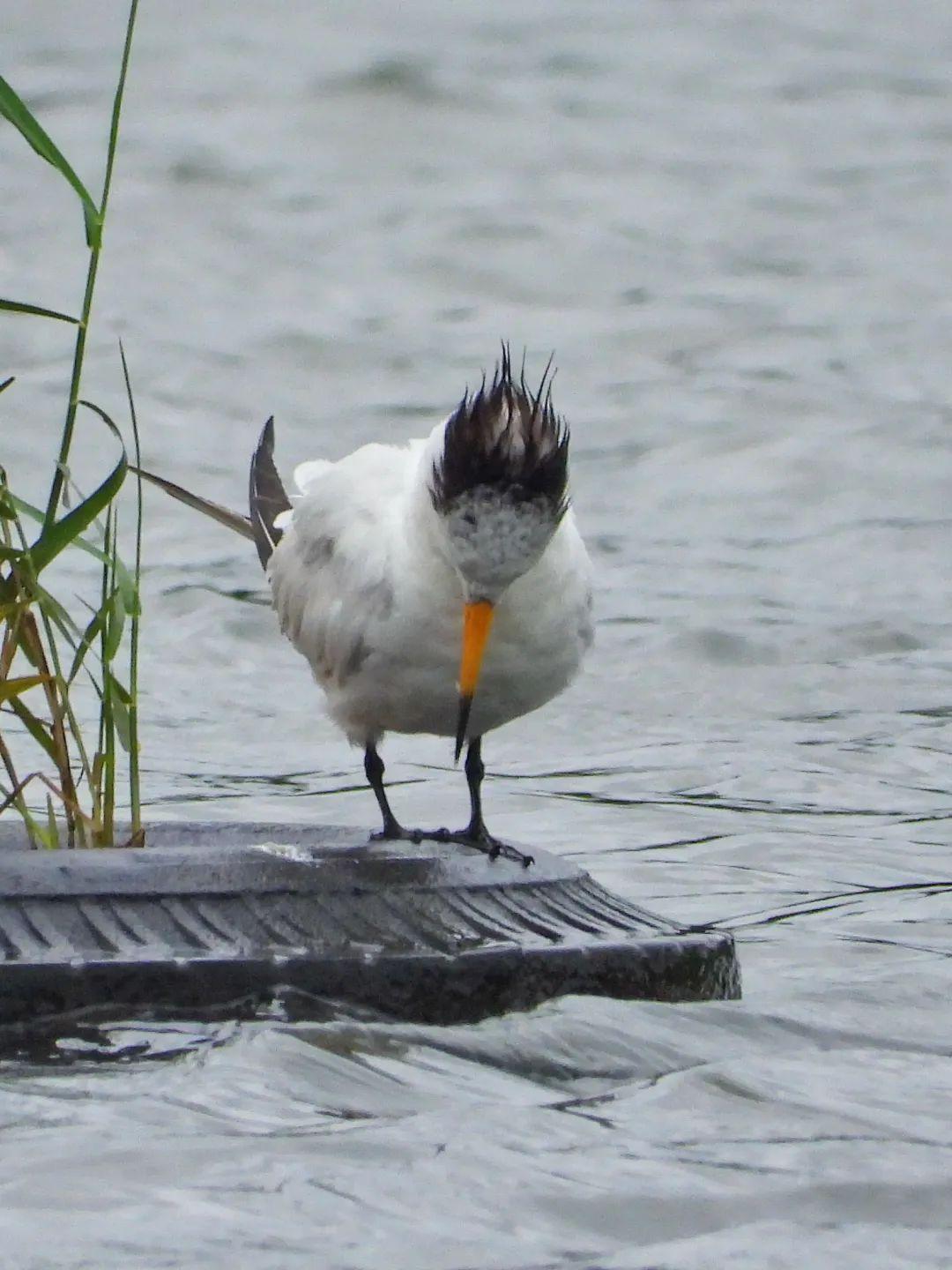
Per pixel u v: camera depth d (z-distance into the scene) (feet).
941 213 127.95
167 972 26.61
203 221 120.47
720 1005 28.53
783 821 41.06
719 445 81.61
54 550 29.17
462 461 27.96
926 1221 20.72
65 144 133.80
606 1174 21.77
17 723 47.26
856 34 183.62
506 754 46.96
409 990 27.22
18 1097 23.88
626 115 149.38
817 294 109.09
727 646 56.49
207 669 54.54
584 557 30.48
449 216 121.39
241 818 40.45
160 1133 22.66
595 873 37.22
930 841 39.68
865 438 82.12
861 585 63.57
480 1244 19.94
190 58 159.63
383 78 146.72
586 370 94.32
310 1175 21.49
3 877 27.58
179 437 81.76
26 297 103.30
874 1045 27.07
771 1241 20.16
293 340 96.94
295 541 32.48
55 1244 19.66
